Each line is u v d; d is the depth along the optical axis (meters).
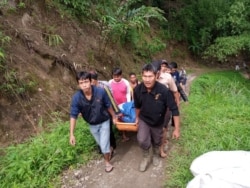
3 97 5.73
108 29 9.23
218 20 15.58
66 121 6.18
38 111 6.02
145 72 4.05
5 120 5.57
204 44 16.64
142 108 4.42
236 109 6.59
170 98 4.22
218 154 4.06
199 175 3.66
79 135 5.39
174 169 4.61
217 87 10.89
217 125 5.68
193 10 16.97
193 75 13.80
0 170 4.70
